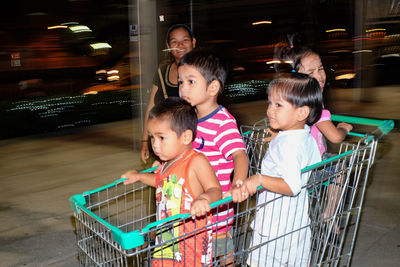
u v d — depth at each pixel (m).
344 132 3.49
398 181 5.90
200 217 2.70
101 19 16.64
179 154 2.73
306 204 2.90
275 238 2.68
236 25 16.98
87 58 15.89
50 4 16.64
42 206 5.46
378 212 4.96
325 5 12.52
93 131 9.52
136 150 7.94
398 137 8.12
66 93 13.66
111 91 14.17
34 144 8.55
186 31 4.04
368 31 12.50
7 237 4.64
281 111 2.78
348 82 13.56
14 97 12.91
